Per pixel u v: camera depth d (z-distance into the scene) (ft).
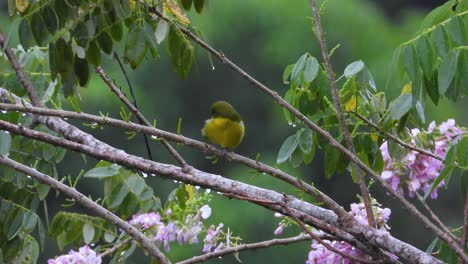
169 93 104.47
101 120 28.35
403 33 107.86
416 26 111.65
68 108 61.46
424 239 84.89
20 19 31.71
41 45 31.35
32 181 38.99
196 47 32.65
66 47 31.53
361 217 30.81
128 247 34.40
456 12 28.94
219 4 105.70
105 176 34.42
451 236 28.94
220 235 34.53
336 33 104.27
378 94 31.86
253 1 106.01
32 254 34.14
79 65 32.19
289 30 105.09
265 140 103.96
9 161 29.94
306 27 105.09
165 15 33.40
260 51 105.50
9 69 37.11
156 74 104.06
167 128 104.37
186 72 32.73
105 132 92.58
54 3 31.09
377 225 30.91
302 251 83.10
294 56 105.19
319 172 94.38
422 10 124.06
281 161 31.14
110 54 31.76
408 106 30.12
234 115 32.35
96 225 34.30
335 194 93.86
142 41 31.04
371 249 28.14
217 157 28.68
